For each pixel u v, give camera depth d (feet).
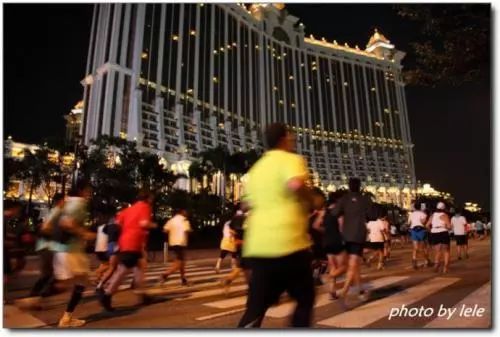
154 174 146.20
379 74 640.99
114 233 26.89
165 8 404.16
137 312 20.04
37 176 126.93
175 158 355.15
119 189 130.11
